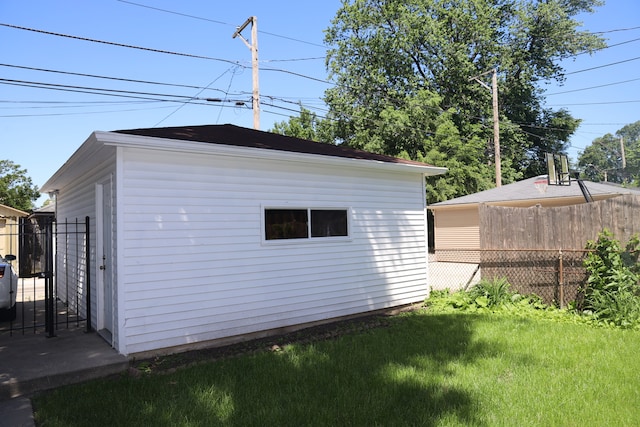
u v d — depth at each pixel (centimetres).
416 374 475
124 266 549
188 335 598
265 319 675
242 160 660
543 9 2866
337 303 775
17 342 603
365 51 2930
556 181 1177
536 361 511
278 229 703
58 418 383
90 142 543
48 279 650
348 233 800
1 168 2756
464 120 2839
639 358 514
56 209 1072
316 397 418
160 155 584
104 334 629
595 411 378
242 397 421
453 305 863
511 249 856
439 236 2084
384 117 2566
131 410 393
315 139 3028
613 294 710
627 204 751
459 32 2894
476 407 389
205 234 619
